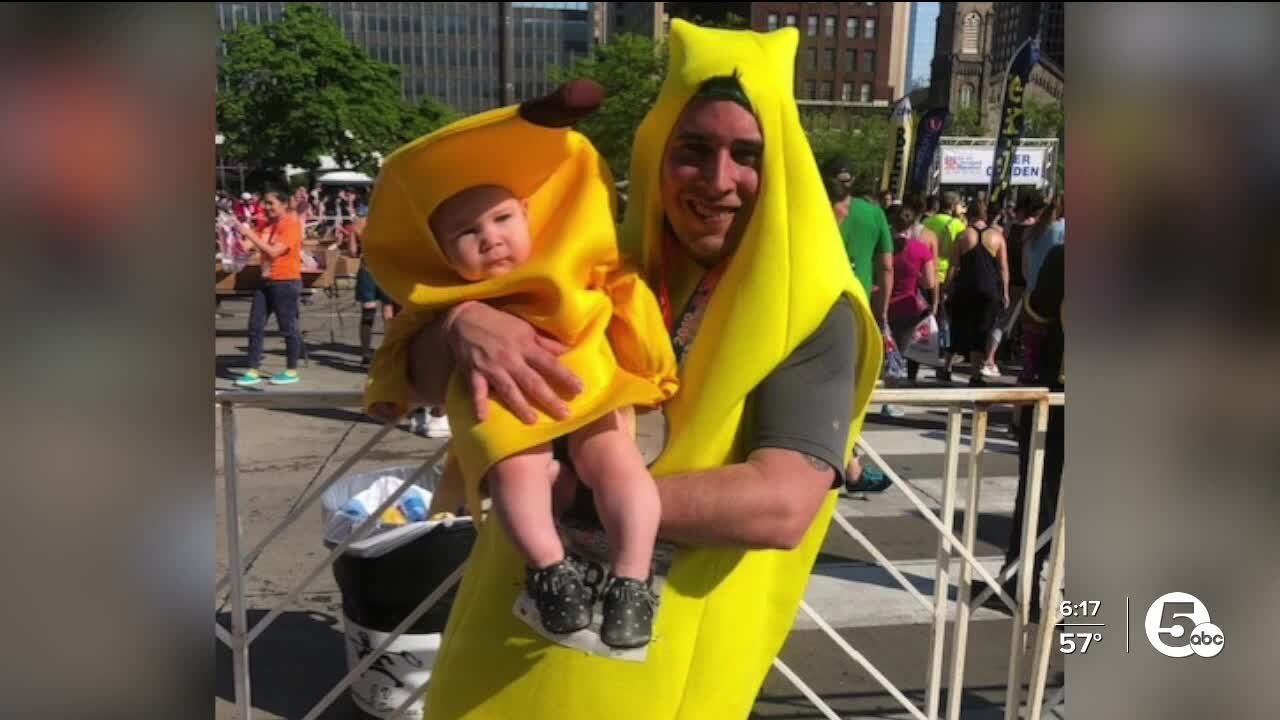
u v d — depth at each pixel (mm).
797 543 1377
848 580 4340
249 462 6066
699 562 1509
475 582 1659
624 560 1291
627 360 1459
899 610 4016
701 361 1468
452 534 2809
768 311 1398
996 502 5648
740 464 1365
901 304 8141
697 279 1610
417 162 1383
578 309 1369
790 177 1451
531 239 1453
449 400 1379
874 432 7363
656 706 1485
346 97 31172
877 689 3365
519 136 1379
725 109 1452
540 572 1308
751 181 1480
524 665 1521
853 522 5168
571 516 1422
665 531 1352
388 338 1562
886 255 6879
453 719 1563
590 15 95125
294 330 8773
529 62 94188
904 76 84750
